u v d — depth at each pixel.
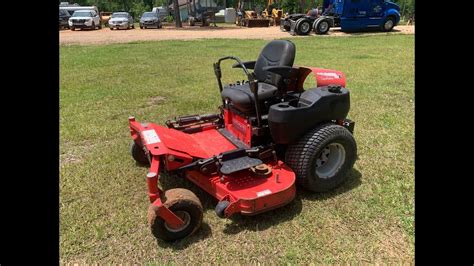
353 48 13.21
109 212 3.21
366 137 4.64
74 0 55.97
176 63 10.67
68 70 9.66
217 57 11.73
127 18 26.95
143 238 2.88
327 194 3.40
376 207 3.17
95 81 8.27
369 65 9.60
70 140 4.76
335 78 3.82
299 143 3.23
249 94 3.52
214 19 29.66
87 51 13.67
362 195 3.37
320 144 3.18
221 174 3.12
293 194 3.08
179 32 22.69
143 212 3.21
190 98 6.66
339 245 2.73
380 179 3.63
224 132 3.98
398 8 19.38
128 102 6.49
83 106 6.25
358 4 18.27
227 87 3.93
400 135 4.68
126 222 3.07
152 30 24.81
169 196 2.72
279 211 3.16
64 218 3.11
